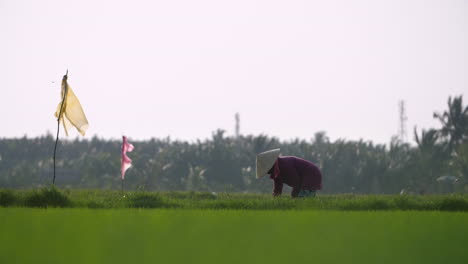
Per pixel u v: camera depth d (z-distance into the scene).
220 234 10.04
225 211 16.89
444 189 102.94
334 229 11.18
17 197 22.78
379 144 138.62
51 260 6.98
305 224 12.21
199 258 7.25
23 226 11.10
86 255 7.44
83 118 29.56
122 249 8.01
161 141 178.12
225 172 131.62
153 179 128.25
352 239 9.59
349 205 23.06
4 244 8.45
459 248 8.64
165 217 13.66
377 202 23.66
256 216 14.45
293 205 22.55
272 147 134.12
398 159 122.69
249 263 6.88
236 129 176.38
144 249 8.02
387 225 12.20
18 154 169.88
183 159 134.50
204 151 136.12
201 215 14.63
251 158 134.25
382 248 8.51
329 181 121.31
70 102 29.45
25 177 138.75
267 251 7.96
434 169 110.62
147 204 23.56
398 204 23.89
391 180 113.69
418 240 9.58
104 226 11.23
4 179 139.00
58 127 28.86
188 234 9.98
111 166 136.38
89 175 135.75
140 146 173.50
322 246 8.61
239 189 132.00
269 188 122.06
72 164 154.75
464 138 115.75
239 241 9.07
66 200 22.67
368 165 116.75
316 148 132.75
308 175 27.17
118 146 175.25
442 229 11.47
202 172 125.00
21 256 7.33
